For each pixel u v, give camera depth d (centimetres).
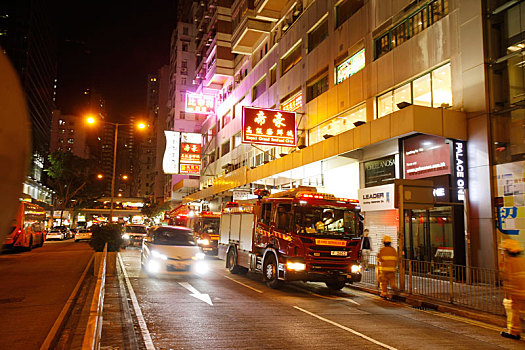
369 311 982
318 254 1202
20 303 952
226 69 4253
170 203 7344
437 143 1568
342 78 2253
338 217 1267
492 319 888
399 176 1764
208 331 729
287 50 2920
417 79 1738
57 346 630
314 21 2566
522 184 1280
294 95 2784
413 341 714
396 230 1534
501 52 1409
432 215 1573
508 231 1312
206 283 1326
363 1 2116
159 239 1553
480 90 1432
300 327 782
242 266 1546
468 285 1041
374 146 1938
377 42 2005
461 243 1442
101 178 7094
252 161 3459
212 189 3997
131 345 620
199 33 5528
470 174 1454
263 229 1386
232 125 4075
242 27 3450
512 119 1347
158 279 1369
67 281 1296
